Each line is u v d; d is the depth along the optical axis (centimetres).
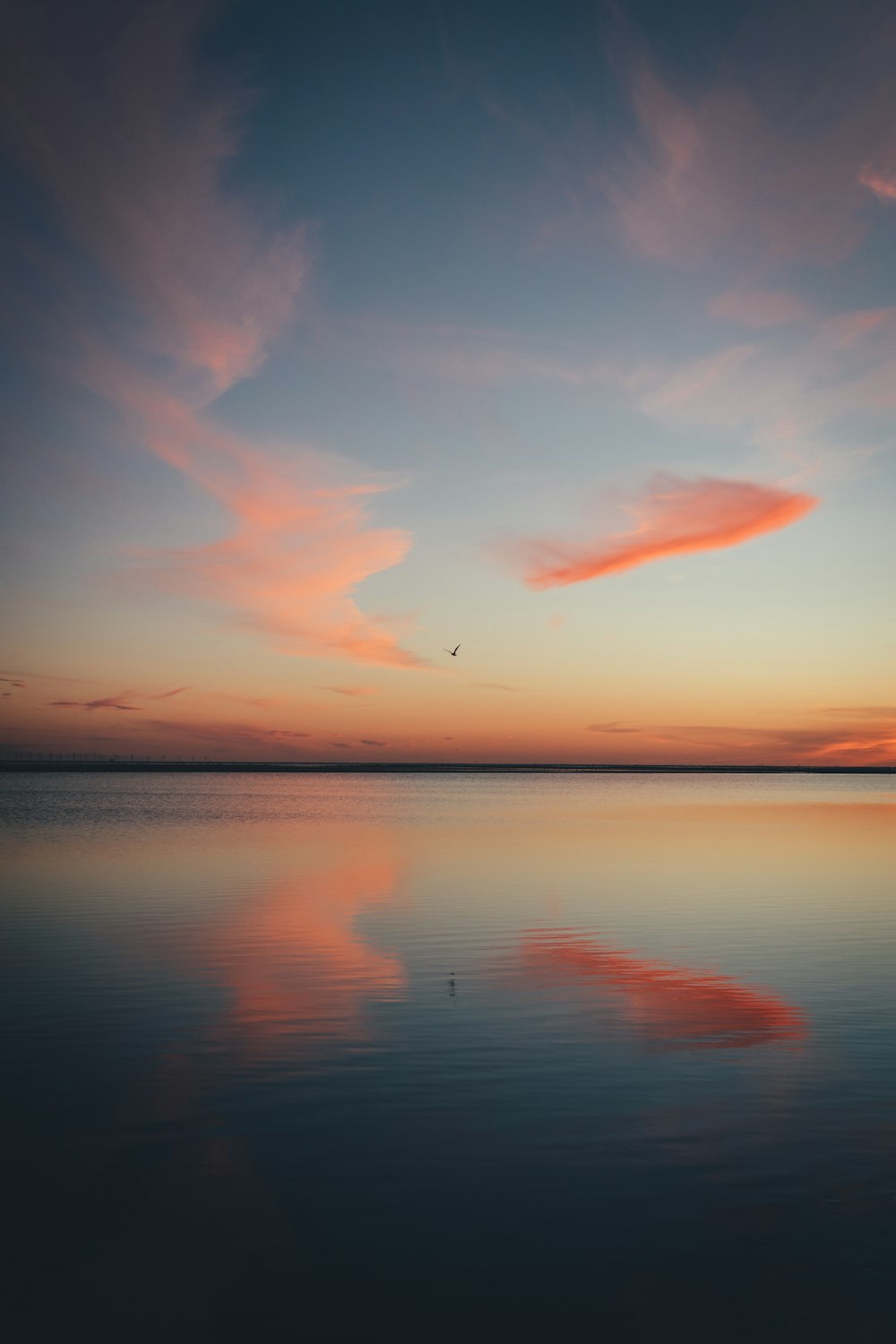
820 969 1636
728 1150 862
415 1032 1248
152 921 2114
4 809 7631
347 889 2661
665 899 2470
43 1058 1134
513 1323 616
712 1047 1186
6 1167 832
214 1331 611
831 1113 955
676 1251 695
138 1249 701
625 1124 928
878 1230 721
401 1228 728
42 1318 624
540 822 6019
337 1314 628
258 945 1841
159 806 8706
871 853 3722
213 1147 874
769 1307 630
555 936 1944
